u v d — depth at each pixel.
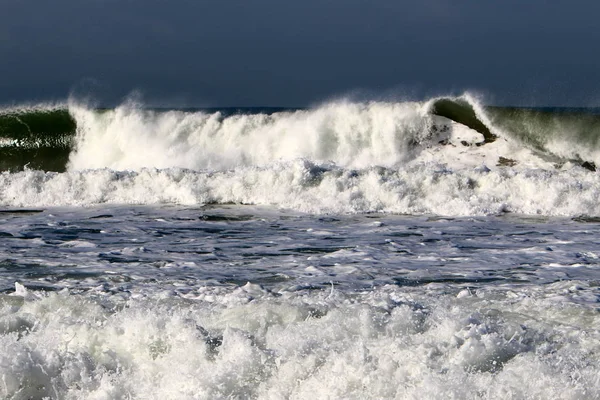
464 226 46.41
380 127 71.06
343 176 56.41
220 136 73.19
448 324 18.80
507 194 53.97
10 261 34.47
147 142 74.06
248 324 19.69
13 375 16.83
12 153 76.75
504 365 16.64
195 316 20.66
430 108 71.62
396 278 30.53
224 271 32.19
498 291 26.66
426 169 57.78
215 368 16.92
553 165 69.19
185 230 44.91
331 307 21.20
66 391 17.06
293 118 72.69
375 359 16.75
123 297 25.81
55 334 19.17
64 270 32.31
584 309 21.91
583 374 15.88
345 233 43.62
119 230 44.75
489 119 71.00
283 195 55.84
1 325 20.02
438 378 15.58
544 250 37.50
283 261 34.75
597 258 35.25
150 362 17.73
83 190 58.41
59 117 77.06
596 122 69.62
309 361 16.80
